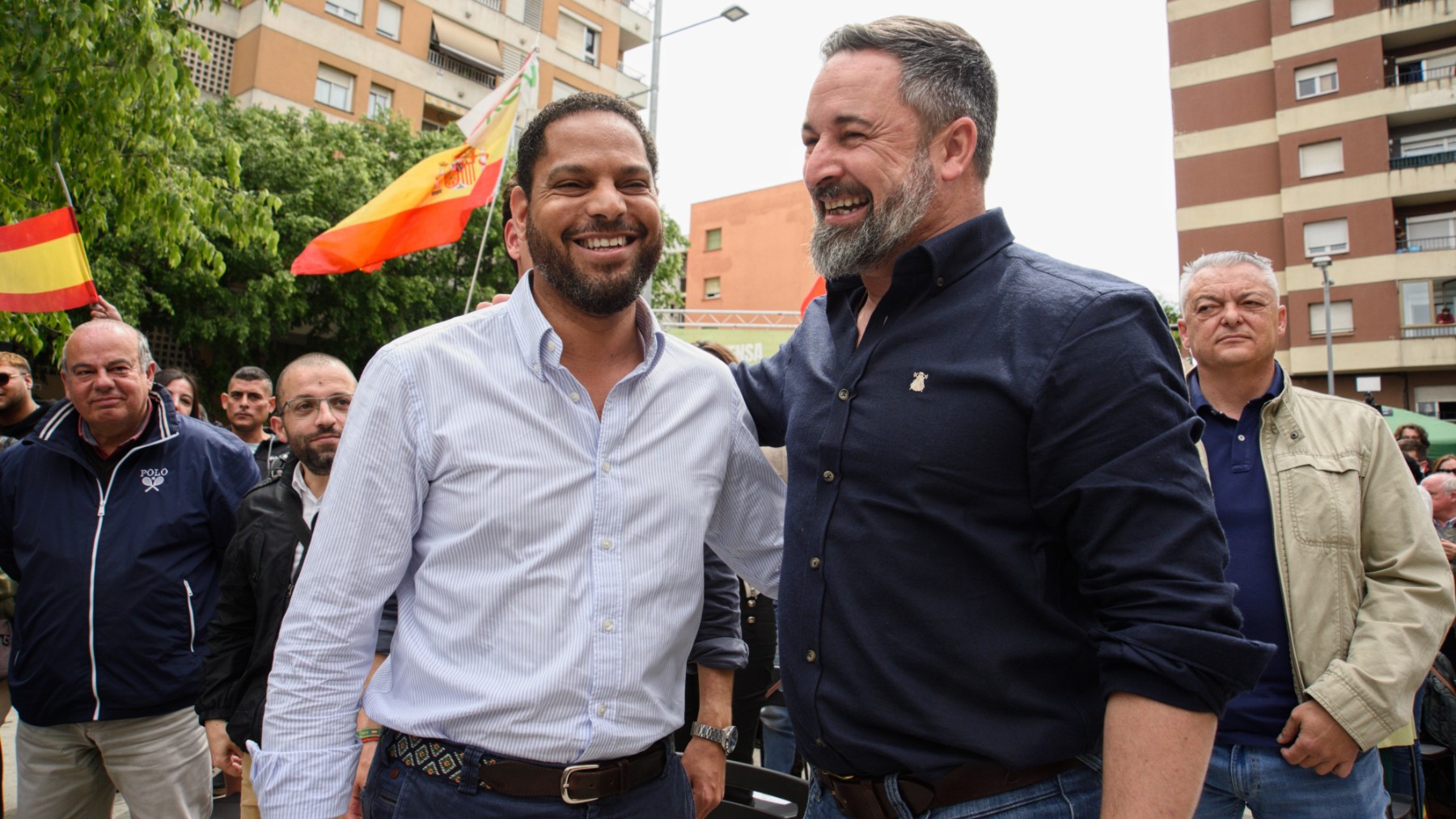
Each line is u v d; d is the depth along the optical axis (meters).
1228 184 27.45
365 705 1.74
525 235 1.85
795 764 3.90
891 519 1.53
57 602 3.10
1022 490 1.49
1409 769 2.85
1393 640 2.23
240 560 2.96
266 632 2.87
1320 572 2.37
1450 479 5.35
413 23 24.39
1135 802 1.28
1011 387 1.46
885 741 1.52
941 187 1.69
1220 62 27.86
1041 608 1.48
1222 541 1.36
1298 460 2.46
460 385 1.69
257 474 3.56
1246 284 2.56
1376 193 25.06
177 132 6.55
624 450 1.74
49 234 5.32
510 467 1.65
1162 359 1.42
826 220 1.75
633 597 1.68
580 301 1.73
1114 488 1.36
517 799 1.57
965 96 1.68
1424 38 25.34
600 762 1.62
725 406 1.94
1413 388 24.91
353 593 1.63
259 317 16.55
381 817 1.65
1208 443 2.63
